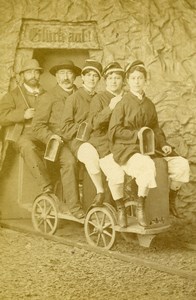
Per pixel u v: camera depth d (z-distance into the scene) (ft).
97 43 25.05
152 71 25.12
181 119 24.98
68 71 23.16
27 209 23.67
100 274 19.34
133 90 20.76
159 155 21.18
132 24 25.12
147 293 17.99
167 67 25.20
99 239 21.16
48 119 23.03
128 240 21.77
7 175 24.72
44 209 22.65
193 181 24.90
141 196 20.15
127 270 19.63
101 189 21.24
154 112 21.16
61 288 18.35
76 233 22.85
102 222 21.03
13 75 24.88
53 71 23.43
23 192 24.02
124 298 17.70
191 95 25.13
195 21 25.36
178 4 25.40
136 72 20.66
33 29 25.02
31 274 19.31
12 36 24.90
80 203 21.93
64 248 21.48
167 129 24.99
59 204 22.40
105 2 25.07
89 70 22.11
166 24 25.31
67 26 25.03
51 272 19.48
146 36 25.09
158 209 20.56
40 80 25.40
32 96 24.13
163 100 25.03
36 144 23.44
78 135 21.61
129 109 20.58
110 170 20.62
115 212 20.90
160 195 20.58
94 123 21.24
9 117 23.84
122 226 20.49
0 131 24.32
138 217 20.25
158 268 19.56
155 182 20.03
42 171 22.93
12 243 21.98
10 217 24.82
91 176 21.25
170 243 22.04
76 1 24.99
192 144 24.98
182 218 24.08
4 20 24.95
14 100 24.09
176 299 17.62
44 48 25.02
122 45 25.09
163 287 18.39
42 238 22.48
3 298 17.67
